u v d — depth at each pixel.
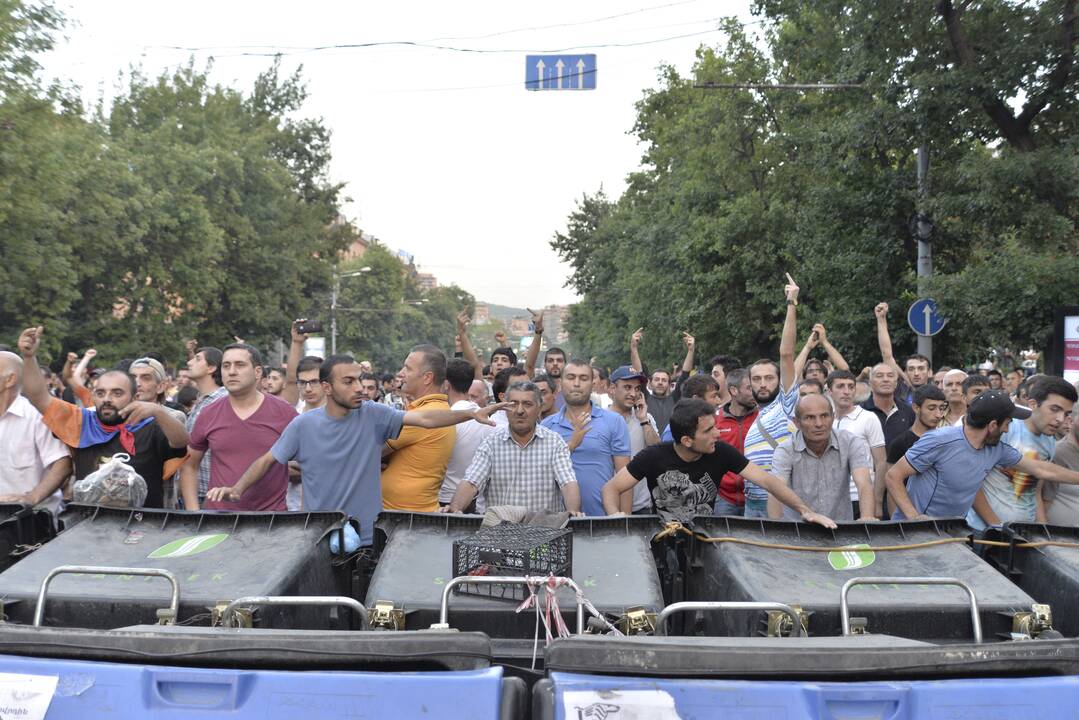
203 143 43.81
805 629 3.80
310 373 8.45
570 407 7.22
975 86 17.30
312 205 55.62
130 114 45.56
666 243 36.50
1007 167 16.69
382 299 85.75
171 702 2.98
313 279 55.22
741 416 8.19
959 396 8.62
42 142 20.86
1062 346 13.57
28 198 21.45
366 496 5.68
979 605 3.95
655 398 11.20
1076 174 16.36
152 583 4.04
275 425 6.28
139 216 33.66
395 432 5.81
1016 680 2.98
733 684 2.96
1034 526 4.64
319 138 56.62
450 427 6.42
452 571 4.18
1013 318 16.77
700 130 32.03
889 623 3.94
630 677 3.00
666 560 4.71
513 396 6.05
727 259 30.91
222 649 3.05
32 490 5.94
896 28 18.14
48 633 3.10
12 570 4.16
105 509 4.68
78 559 4.29
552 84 20.56
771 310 30.30
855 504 8.10
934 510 5.96
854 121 19.05
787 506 5.75
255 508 5.97
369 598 4.01
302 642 3.05
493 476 6.21
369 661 3.06
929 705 2.93
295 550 4.28
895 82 18.53
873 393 9.17
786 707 2.93
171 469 6.14
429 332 119.12
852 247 21.42
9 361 5.88
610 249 60.09
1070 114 17.72
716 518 4.59
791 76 28.06
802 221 22.66
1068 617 4.25
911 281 20.48
